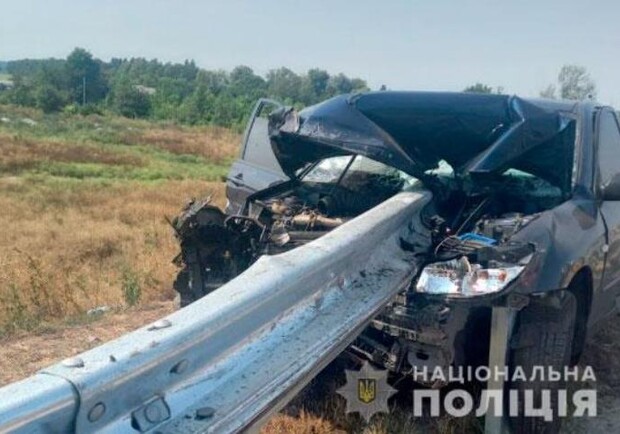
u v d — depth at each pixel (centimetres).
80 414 156
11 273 681
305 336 243
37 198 1530
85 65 9619
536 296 338
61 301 594
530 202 423
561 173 429
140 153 3394
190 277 428
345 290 289
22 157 2678
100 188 1806
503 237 359
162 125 6025
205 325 198
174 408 185
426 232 381
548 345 348
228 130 5747
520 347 346
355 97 469
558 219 377
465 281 332
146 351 177
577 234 380
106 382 162
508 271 329
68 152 3059
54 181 1984
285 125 453
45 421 148
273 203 481
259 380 210
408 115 446
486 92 474
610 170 461
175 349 185
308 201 488
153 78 10906
